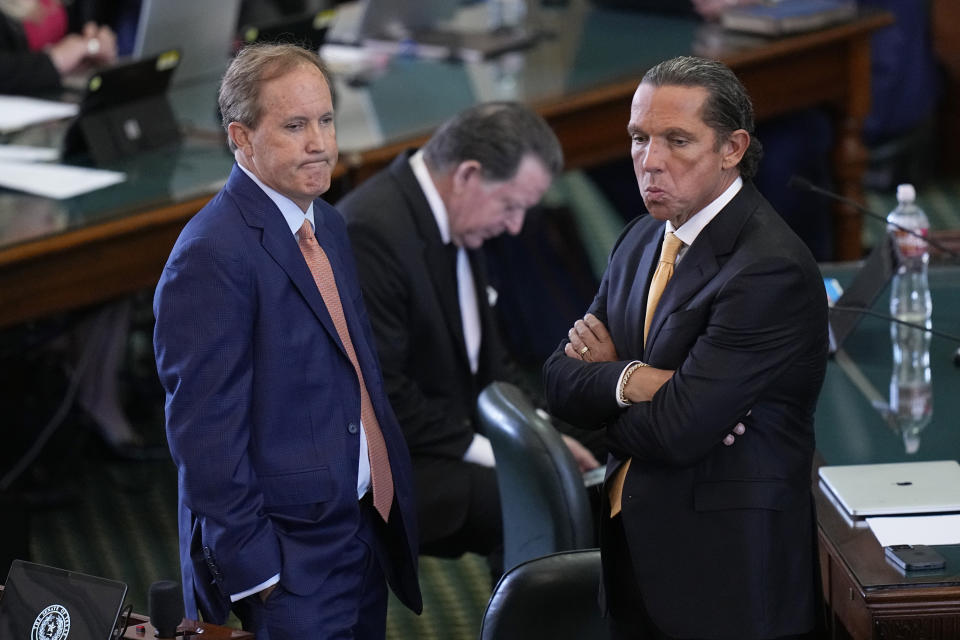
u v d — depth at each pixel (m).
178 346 8.13
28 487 15.81
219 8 18.27
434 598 13.76
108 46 19.12
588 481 10.73
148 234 13.80
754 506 7.34
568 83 16.98
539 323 18.19
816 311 7.29
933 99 23.41
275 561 8.38
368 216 11.41
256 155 8.32
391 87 17.59
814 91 18.50
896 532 8.23
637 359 7.86
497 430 9.48
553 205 19.73
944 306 11.95
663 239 7.85
